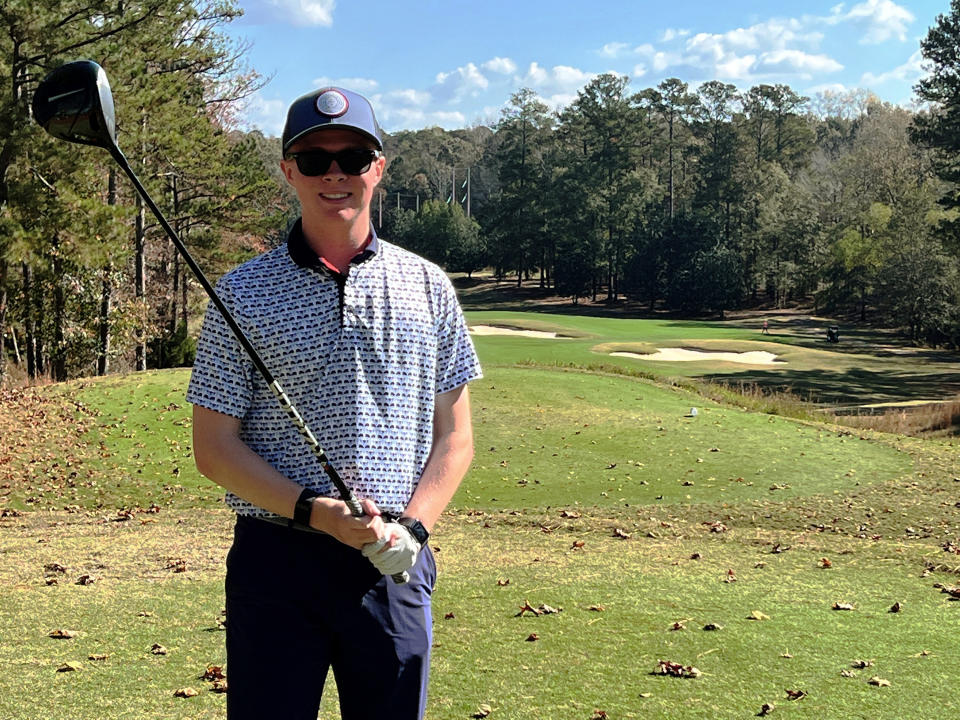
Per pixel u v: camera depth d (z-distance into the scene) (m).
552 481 10.83
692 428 13.85
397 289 2.25
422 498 2.22
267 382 2.07
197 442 2.17
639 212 76.00
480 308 73.81
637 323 53.47
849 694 3.99
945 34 41.97
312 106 2.16
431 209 89.12
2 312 21.52
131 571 6.28
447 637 4.76
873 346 51.06
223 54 26.22
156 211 1.99
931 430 19.25
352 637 2.15
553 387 16.42
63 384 15.99
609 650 4.56
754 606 5.49
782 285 69.12
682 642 4.72
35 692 3.92
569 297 78.00
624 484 10.74
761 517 9.23
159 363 27.12
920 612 5.42
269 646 2.12
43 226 18.95
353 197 2.21
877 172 68.62
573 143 80.19
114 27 19.88
